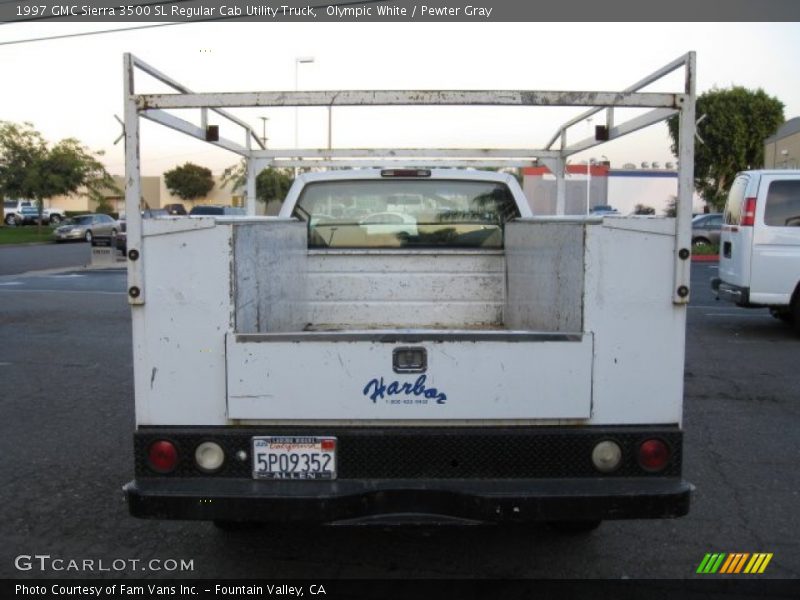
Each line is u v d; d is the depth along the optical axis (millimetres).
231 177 8492
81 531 4625
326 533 4590
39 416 7066
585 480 3387
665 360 3404
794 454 6059
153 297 3383
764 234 10734
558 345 3375
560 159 6438
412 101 3508
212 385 3400
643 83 3959
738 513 4906
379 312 5445
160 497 3297
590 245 3367
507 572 4113
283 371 3377
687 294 3377
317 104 3459
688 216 3352
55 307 14711
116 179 56688
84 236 41531
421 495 3328
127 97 3340
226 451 3391
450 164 6633
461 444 3377
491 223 5668
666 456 3400
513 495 3273
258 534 4570
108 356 9875
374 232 5641
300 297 5078
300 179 5605
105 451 6090
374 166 6281
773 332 11727
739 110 39250
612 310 3385
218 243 3359
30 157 46375
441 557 4285
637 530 4652
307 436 3375
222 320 3377
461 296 5457
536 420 3400
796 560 4273
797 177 10680
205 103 3396
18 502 5059
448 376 3377
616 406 3408
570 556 4301
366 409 3385
